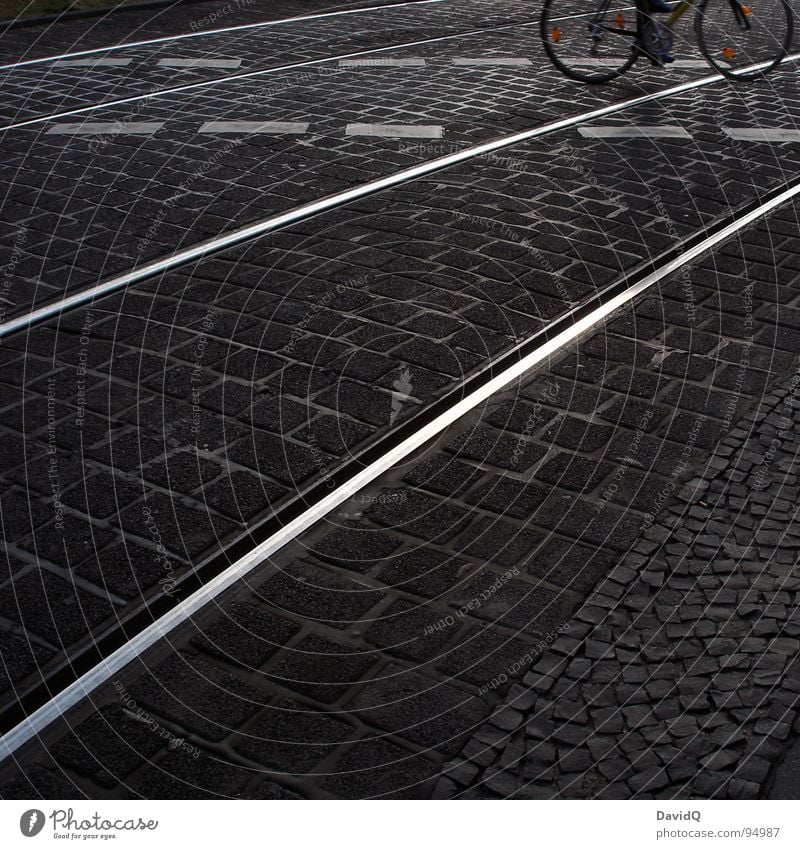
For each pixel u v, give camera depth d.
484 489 3.46
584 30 11.47
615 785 2.35
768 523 3.27
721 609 2.89
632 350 4.40
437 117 7.81
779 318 4.73
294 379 4.16
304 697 2.61
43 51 10.23
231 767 2.41
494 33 11.37
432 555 3.14
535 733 2.49
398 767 2.41
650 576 3.04
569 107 8.16
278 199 6.12
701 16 9.19
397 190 6.26
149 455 3.64
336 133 7.38
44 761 2.42
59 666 2.70
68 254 5.36
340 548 3.17
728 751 2.43
